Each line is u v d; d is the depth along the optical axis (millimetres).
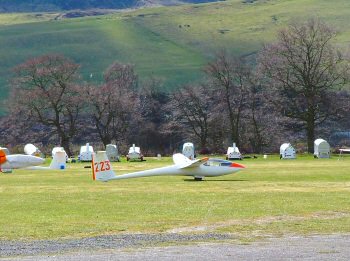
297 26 147125
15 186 66188
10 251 31453
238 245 32219
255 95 155000
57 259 29031
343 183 65438
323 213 43375
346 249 30531
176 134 162125
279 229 37156
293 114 144875
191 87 161625
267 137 152500
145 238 34781
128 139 163000
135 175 71188
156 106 170500
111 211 45750
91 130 165750
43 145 159125
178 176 75562
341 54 145125
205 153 153000
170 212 44781
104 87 159625
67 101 155375
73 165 108875
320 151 123625
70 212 45469
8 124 158750
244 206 47250
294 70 144875
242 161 114250
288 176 75312
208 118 158500
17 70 157625
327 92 143875
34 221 41406
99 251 31031
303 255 29031
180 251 30672
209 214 43562
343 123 150125
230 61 157500
